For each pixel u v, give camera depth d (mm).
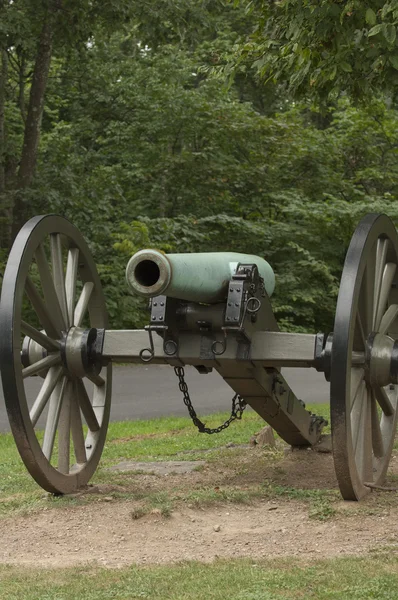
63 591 5105
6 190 23531
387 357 6996
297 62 10625
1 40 22078
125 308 22922
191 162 26547
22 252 6844
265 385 7691
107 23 23031
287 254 27109
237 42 12094
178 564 5637
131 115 28297
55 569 5605
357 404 7039
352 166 30250
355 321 6723
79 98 28703
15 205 23609
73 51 26109
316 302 26688
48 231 7293
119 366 20484
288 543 6125
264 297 7293
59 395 7461
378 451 7613
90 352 7418
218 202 27703
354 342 7023
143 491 7734
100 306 8219
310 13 9648
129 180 27641
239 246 26750
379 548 5855
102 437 8156
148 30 22312
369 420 7301
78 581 5312
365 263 6707
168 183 27328
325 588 5027
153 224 23875
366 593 4906
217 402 15172
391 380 7066
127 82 27750
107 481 8188
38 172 24078
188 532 6449
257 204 27844
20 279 6805
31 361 7375
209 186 27453
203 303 7086
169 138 27500
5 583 5316
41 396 7238
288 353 7062
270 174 27953
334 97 10961
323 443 9555
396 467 8695
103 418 8156
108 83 27859
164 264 5891
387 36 8672
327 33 9914
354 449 6945
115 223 25875
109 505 7125
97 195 24188
